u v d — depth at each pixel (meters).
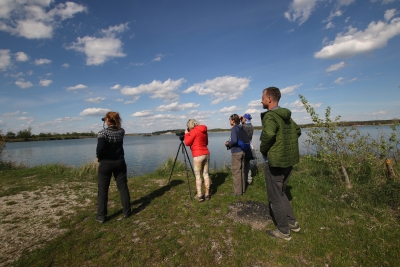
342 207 4.20
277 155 3.01
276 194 3.22
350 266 2.68
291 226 3.39
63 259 2.98
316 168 6.67
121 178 4.27
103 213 4.03
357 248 2.99
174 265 2.80
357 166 5.40
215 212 4.26
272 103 3.29
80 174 8.58
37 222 4.16
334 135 5.43
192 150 4.86
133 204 5.01
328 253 2.94
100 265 2.85
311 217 3.84
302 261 2.81
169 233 3.60
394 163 5.71
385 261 2.73
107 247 3.22
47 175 8.70
